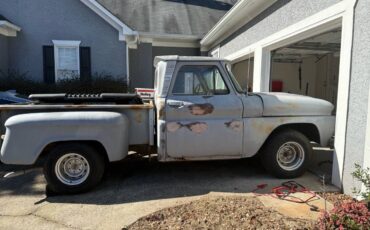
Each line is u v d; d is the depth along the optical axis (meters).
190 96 4.75
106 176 5.25
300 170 4.99
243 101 4.81
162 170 5.57
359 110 4.05
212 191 4.50
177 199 4.22
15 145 4.30
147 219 3.59
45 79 11.84
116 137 4.45
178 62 4.75
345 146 4.34
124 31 11.73
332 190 4.44
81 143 4.50
